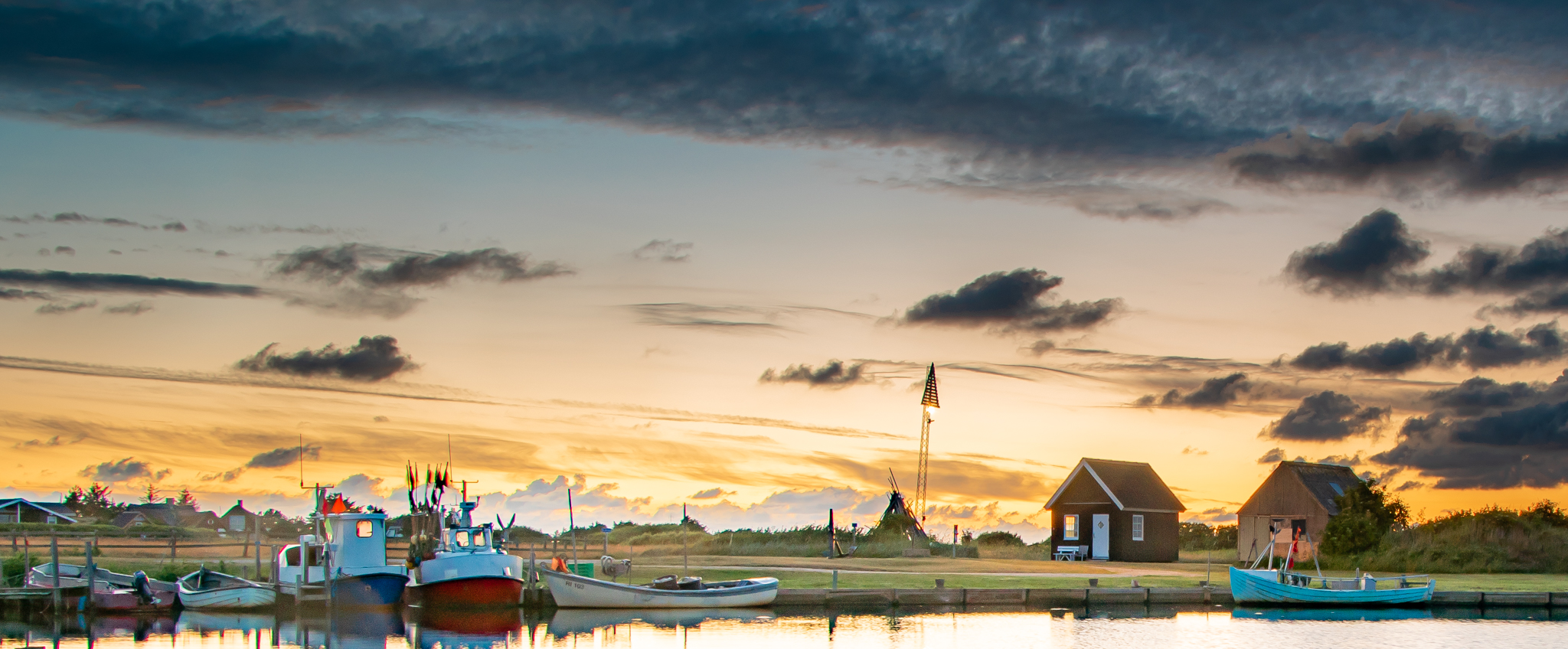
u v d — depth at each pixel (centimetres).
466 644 3638
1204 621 4300
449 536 4447
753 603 4475
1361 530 6556
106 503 14175
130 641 3644
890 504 8588
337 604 4141
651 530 8912
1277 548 7531
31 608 4162
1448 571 6156
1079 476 7362
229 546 6475
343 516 4197
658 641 3747
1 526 7881
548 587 4375
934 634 3916
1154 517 7125
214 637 3753
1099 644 3719
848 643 3709
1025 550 8000
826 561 6378
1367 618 4450
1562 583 5425
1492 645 3738
